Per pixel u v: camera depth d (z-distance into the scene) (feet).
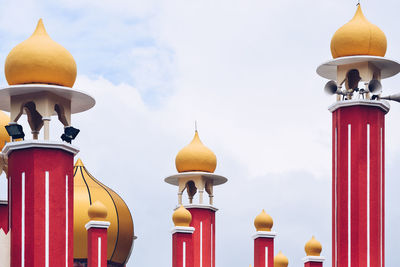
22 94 92.48
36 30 94.79
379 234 99.96
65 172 90.94
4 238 90.17
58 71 92.63
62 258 89.10
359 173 100.22
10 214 91.09
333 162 102.68
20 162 90.38
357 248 98.99
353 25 103.65
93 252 108.06
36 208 88.99
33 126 98.48
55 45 93.61
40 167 89.76
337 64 103.76
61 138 93.81
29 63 92.27
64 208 90.12
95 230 108.78
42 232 88.69
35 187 89.30
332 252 101.35
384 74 106.11
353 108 101.55
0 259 89.66
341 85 103.35
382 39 103.71
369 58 101.76
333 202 101.96
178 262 117.60
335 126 102.99
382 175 101.86
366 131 101.19
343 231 99.96
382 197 101.35
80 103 95.81
